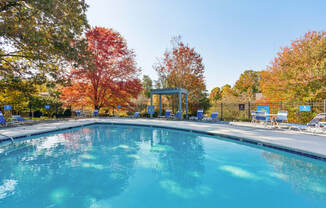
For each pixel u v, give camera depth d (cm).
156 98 2234
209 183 335
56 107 1855
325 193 292
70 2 894
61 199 280
